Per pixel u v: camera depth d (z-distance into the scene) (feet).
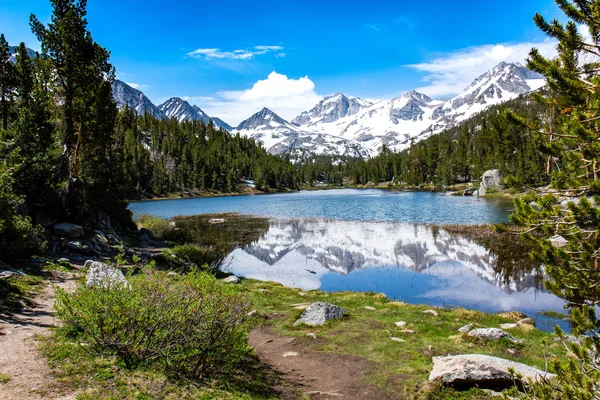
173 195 475.31
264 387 30.30
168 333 27.53
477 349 40.32
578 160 25.64
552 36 22.97
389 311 58.03
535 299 68.18
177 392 24.81
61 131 106.32
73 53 94.58
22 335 30.50
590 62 23.22
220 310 29.48
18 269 52.29
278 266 100.01
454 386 31.24
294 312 56.90
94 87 99.55
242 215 223.10
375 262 101.71
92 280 31.48
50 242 73.00
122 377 25.09
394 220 179.32
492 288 75.66
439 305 66.54
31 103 117.50
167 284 29.53
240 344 30.42
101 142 110.83
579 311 22.26
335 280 85.66
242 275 90.79
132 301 27.68
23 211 76.02
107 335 27.68
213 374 30.01
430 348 40.65
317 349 41.86
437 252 108.99
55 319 35.63
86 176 111.24
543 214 24.84
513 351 39.78
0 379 22.84
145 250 98.02
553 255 23.86
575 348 20.68
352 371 35.53
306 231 154.92
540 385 21.48
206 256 91.45
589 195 23.62
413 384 31.96
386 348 41.50
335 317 53.47
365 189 586.45
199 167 556.10
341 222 179.52
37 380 23.35
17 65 134.92
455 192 344.49
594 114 22.30
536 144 26.09
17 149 65.16
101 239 87.40
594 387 18.53
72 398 21.83
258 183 588.91
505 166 335.26
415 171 585.63
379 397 30.14
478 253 105.19
